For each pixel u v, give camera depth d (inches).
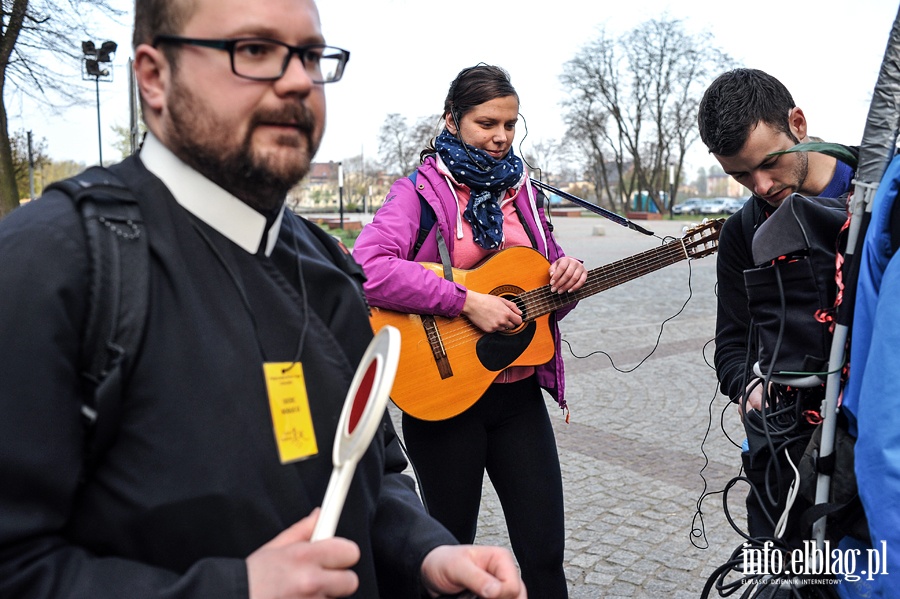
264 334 42.5
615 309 414.6
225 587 35.6
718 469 176.1
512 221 108.0
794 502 71.1
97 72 436.8
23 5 423.8
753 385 79.0
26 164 759.7
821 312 64.2
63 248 37.1
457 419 98.0
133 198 40.3
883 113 57.6
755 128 77.6
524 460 98.5
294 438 41.6
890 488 46.1
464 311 98.0
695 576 128.3
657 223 1553.9
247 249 43.6
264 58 41.9
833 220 65.5
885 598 47.6
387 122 1478.8
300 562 35.7
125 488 37.7
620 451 188.5
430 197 101.4
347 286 48.4
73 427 36.6
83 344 37.1
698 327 358.9
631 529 145.6
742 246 87.2
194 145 41.7
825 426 62.0
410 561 48.3
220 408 39.2
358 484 46.3
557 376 103.7
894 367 46.7
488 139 101.4
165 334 38.7
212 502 38.2
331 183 1999.3
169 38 41.3
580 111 1913.1
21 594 34.4
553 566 97.6
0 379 34.7
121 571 36.1
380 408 35.9
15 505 35.0
